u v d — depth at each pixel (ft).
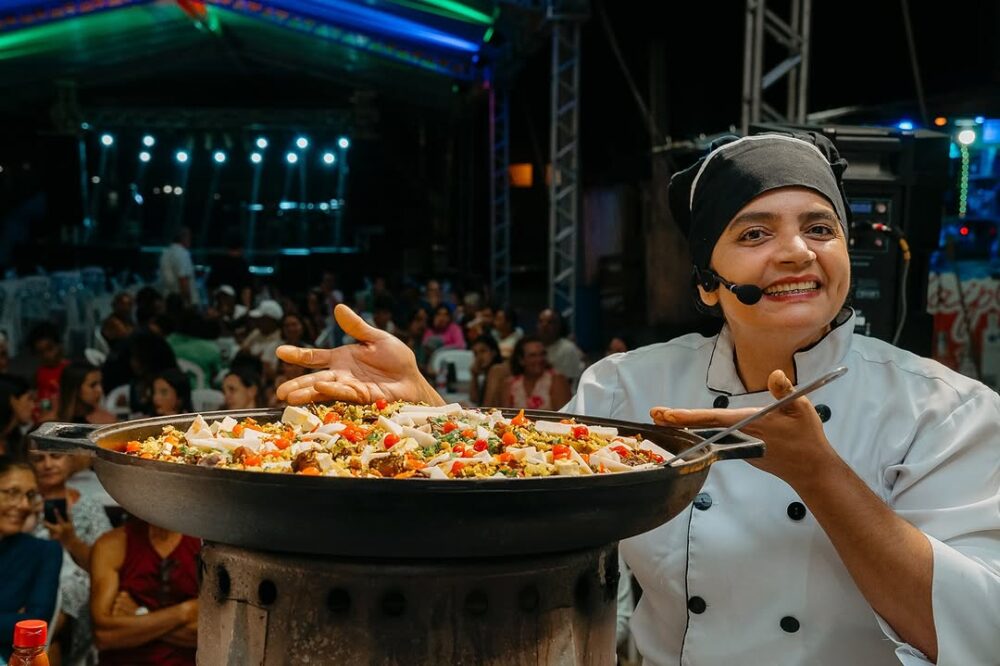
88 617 11.54
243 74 69.41
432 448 4.44
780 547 5.11
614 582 4.44
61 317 47.34
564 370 24.29
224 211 84.53
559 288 35.06
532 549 3.73
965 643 4.36
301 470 3.95
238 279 52.65
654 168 44.88
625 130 50.88
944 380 5.08
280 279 73.77
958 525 4.66
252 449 4.27
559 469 3.97
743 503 5.22
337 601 3.92
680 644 5.47
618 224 55.01
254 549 4.03
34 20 44.32
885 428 5.06
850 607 5.03
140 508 3.96
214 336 26.78
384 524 3.53
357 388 5.39
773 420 4.29
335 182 84.38
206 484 3.63
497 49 44.68
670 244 46.29
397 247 75.77
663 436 4.92
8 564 10.32
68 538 12.07
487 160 70.69
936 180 9.55
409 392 5.58
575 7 33.76
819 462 4.34
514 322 30.45
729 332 5.54
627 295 53.98
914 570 4.37
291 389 5.41
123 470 3.87
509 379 20.83
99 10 44.68
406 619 3.87
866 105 32.19
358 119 65.10
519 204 70.59
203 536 3.91
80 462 13.48
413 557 3.73
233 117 68.80
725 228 4.95
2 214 74.08
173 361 20.38
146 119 67.41
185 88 74.18
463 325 40.55
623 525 3.82
